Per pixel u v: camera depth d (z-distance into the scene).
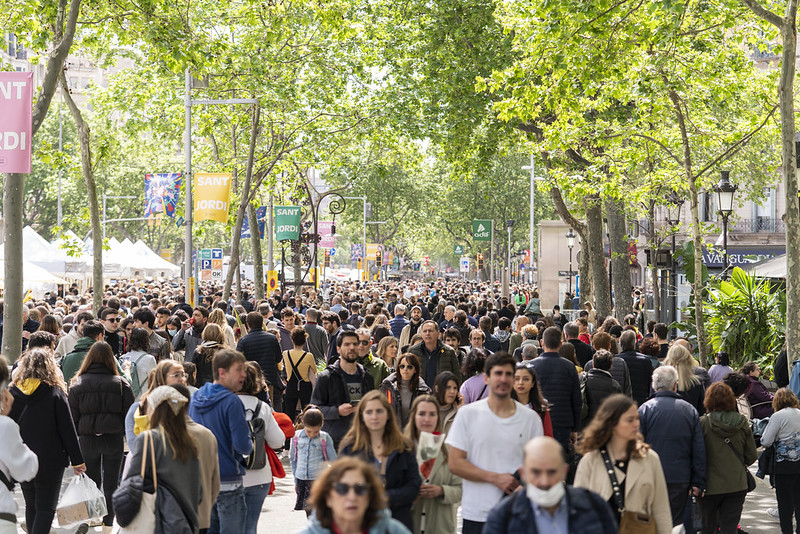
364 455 7.88
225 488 9.30
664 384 10.20
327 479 5.20
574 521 5.75
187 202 36.78
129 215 101.12
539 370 12.36
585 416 12.84
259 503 10.06
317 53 37.44
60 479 10.76
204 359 15.05
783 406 12.16
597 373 12.91
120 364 13.62
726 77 22.47
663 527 7.68
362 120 38.31
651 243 34.66
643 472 7.61
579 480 7.71
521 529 5.73
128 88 41.59
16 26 21.67
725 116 31.64
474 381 11.91
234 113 41.50
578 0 20.33
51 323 17.06
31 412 10.52
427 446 8.44
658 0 19.27
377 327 20.45
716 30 22.67
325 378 11.98
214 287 56.78
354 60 37.69
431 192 105.94
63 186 94.31
